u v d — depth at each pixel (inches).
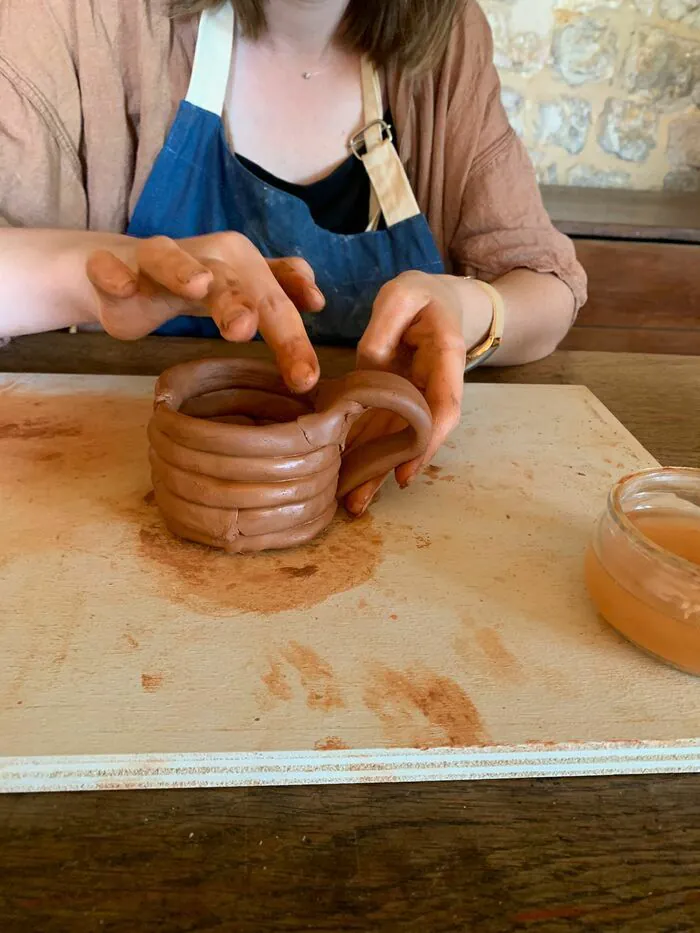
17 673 16.9
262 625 19.1
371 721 16.4
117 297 22.2
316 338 45.0
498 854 14.4
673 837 15.1
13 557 20.8
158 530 22.5
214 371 23.3
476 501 25.4
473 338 35.1
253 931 12.8
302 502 21.3
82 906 12.9
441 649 18.8
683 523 21.2
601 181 82.7
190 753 15.2
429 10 40.9
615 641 19.6
